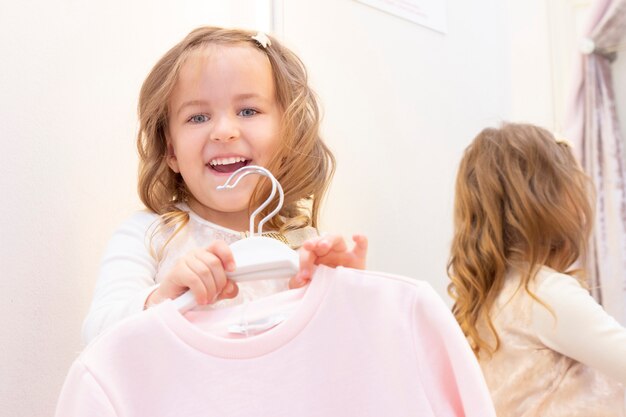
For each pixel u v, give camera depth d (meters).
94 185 1.28
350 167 1.69
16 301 1.11
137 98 1.40
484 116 1.84
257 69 1.12
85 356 0.73
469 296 1.34
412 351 0.73
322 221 1.63
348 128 1.71
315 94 1.35
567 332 1.16
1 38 1.12
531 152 1.36
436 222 1.85
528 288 1.23
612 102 1.61
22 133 1.14
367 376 0.75
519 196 1.31
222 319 0.81
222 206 1.08
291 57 1.22
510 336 1.25
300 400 0.75
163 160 1.16
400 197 1.78
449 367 0.74
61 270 1.20
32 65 1.17
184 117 1.10
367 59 1.77
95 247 1.27
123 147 1.36
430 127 1.86
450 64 1.88
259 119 1.11
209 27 1.18
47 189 1.18
